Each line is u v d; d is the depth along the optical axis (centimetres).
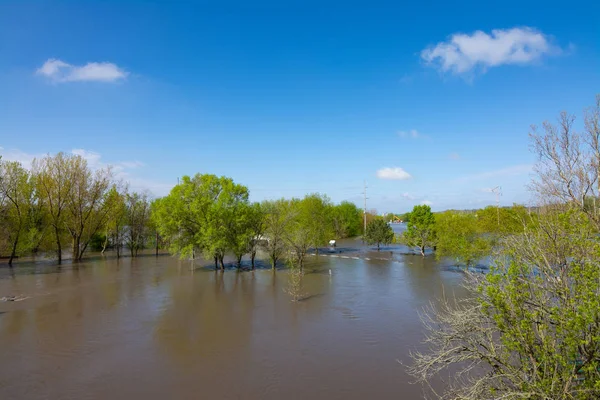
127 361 1675
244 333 2031
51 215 4784
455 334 955
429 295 2856
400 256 5412
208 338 1958
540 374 736
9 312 2430
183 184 4075
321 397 1368
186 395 1384
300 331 2059
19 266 4484
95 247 6325
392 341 1900
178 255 5403
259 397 1369
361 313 2391
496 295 785
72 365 1633
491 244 3253
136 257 5453
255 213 4244
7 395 1379
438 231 4475
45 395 1380
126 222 5594
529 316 739
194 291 3061
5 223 4447
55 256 5169
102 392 1402
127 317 2322
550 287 815
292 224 4466
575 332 686
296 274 3544
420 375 1505
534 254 849
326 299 2761
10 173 4466
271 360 1684
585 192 1074
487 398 842
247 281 3500
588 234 803
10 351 1780
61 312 2431
